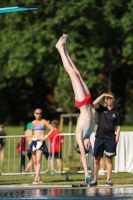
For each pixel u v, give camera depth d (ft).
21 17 258.37
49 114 335.06
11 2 260.21
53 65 258.78
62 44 93.50
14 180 121.08
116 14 249.14
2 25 274.77
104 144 105.60
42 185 108.78
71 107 197.47
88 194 86.63
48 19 250.16
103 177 122.93
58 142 131.95
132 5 243.60
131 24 242.78
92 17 244.63
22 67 255.29
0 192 90.84
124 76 288.51
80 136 92.53
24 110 342.85
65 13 243.19
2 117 337.93
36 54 253.03
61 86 197.67
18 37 257.14
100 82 252.21
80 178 123.95
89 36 250.37
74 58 245.86
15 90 338.13
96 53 248.52
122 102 292.61
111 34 255.29
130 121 291.99
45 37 251.39
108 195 85.20
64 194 86.79
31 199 80.64
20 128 263.08
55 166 153.58
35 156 116.67
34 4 252.83
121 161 121.60
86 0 242.78
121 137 121.60
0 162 162.40
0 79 310.24
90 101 92.53
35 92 339.57
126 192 89.71
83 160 92.43
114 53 260.42
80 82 92.22
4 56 266.16
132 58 253.03
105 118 105.70
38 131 114.93
